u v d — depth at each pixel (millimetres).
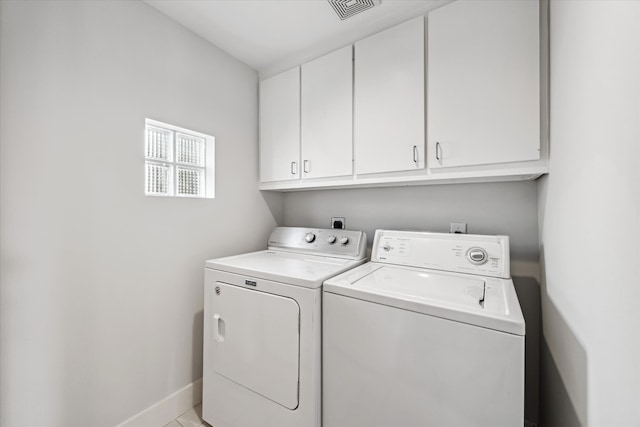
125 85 1348
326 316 1149
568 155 859
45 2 1102
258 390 1292
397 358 972
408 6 1408
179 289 1598
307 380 1150
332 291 1132
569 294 859
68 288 1168
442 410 891
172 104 1548
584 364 735
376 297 1019
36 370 1087
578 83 768
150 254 1460
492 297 1001
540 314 1375
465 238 1391
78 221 1195
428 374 916
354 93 1621
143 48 1418
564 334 928
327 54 1733
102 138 1268
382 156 1509
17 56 1034
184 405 1612
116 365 1326
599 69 631
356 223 2000
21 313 1052
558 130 974
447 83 1313
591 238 682
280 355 1227
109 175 1293
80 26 1195
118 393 1333
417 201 1764
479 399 835
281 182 1985
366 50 1564
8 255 1021
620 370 538
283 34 1665
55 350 1134
